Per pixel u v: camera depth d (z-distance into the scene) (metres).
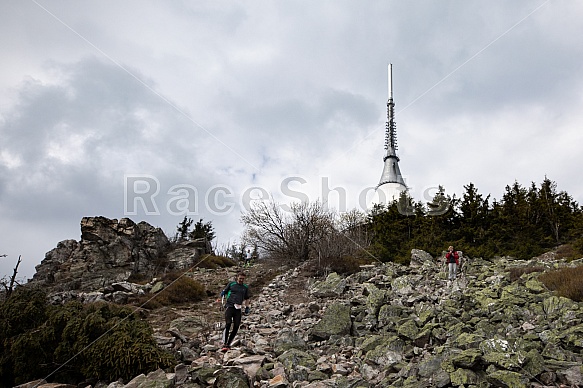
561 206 35.12
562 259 22.62
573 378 6.70
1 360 8.34
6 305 9.20
